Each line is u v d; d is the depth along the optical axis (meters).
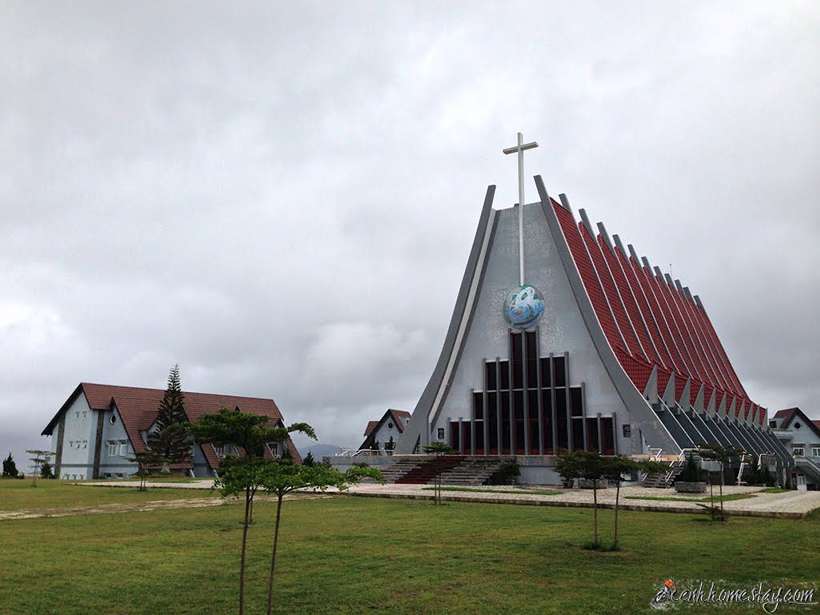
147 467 45.41
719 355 78.81
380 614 8.77
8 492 31.62
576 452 15.23
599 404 40.75
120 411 55.53
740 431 57.28
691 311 75.94
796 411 81.31
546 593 9.90
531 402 42.84
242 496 27.48
